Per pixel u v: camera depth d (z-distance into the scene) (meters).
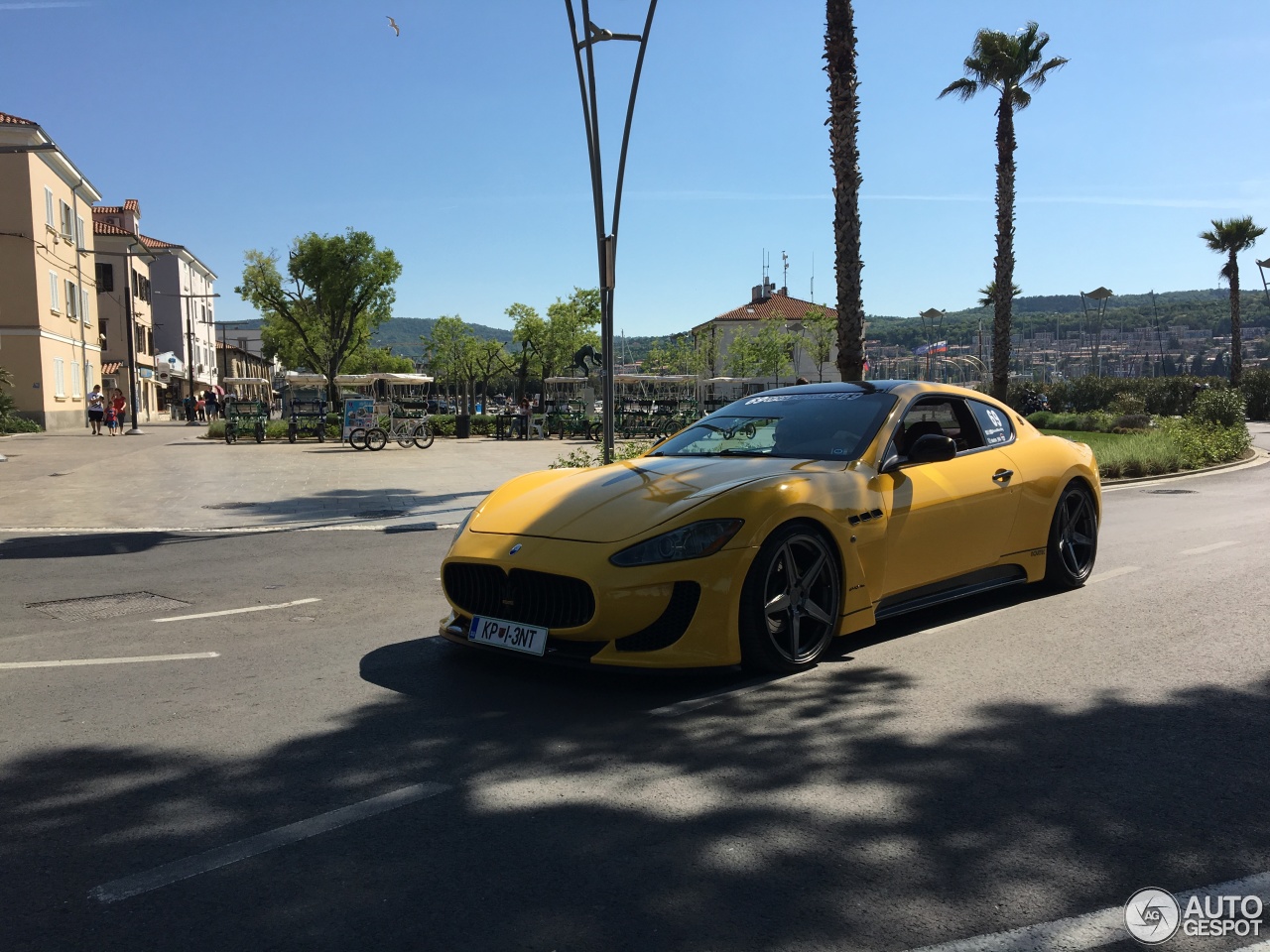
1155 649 4.80
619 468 5.19
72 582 7.20
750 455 5.19
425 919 2.36
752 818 2.91
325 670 4.66
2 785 3.27
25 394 34.88
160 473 17.09
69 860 2.71
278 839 2.82
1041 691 4.14
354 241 42.97
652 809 2.99
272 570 7.66
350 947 2.24
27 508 12.00
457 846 2.76
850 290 13.84
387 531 10.09
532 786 3.19
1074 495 6.22
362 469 17.95
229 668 4.73
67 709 4.11
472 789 3.17
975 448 5.70
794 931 2.28
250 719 3.94
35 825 2.94
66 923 2.37
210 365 79.88
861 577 4.67
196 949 2.25
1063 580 6.19
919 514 4.99
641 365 79.69
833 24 13.55
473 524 4.72
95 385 42.97
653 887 2.50
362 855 2.71
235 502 12.65
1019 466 5.78
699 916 2.35
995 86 25.89
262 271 43.50
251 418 30.16
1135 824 2.84
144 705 4.15
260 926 2.34
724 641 4.17
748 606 4.21
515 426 31.86
